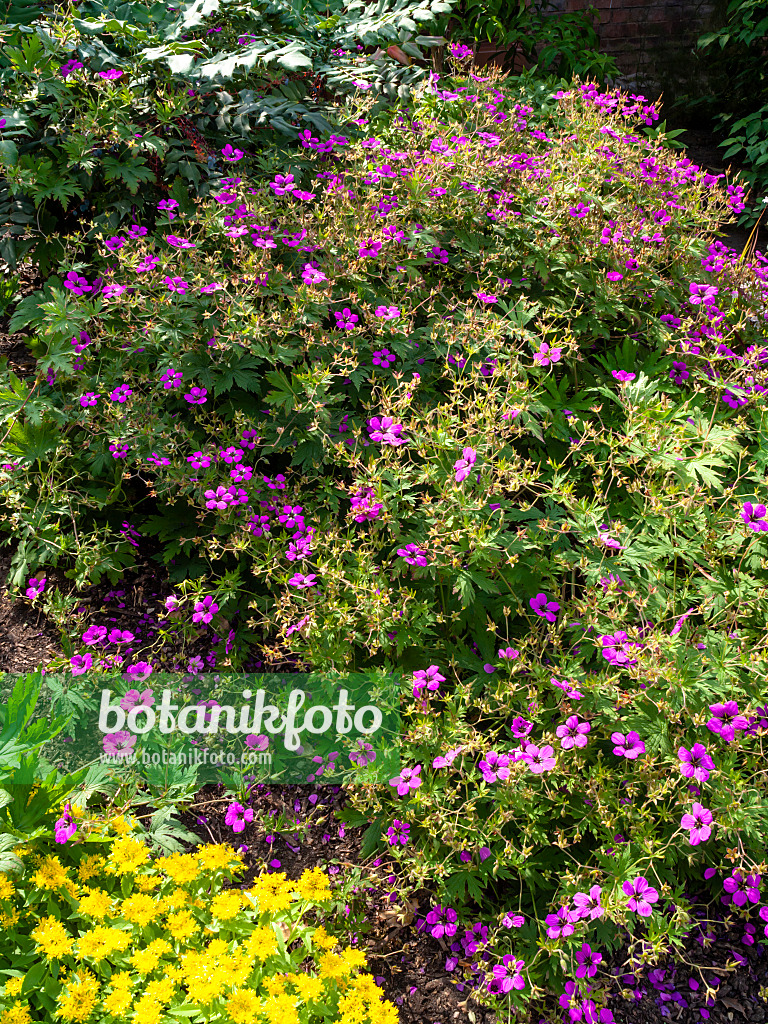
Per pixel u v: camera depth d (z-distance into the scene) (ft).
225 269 11.45
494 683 8.89
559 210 12.27
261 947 6.89
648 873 7.91
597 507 9.59
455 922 7.79
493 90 15.81
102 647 9.87
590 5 26.99
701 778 7.47
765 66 25.27
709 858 7.98
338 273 11.10
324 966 6.98
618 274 11.99
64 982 6.79
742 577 9.34
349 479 10.73
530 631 9.07
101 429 10.52
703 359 12.34
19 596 10.12
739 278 13.79
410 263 11.50
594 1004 7.23
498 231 12.23
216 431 10.61
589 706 8.36
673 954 7.82
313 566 9.53
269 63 13.80
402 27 14.84
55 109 11.85
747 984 7.70
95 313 10.68
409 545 8.89
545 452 11.33
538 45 24.31
